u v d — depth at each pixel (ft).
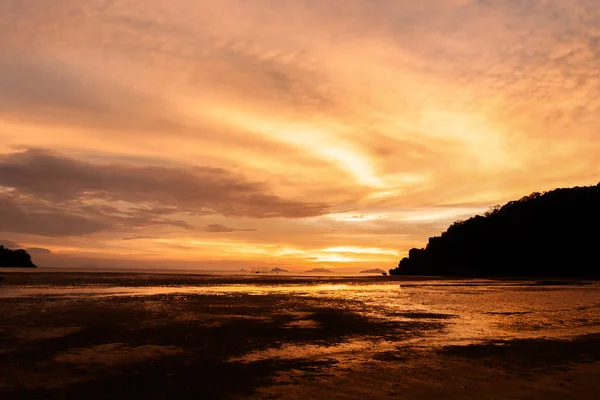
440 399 24.06
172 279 190.90
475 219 395.14
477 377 28.81
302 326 52.95
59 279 165.27
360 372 30.58
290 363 33.63
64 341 41.68
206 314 62.75
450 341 43.45
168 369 31.63
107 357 35.32
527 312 68.23
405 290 126.82
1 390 26.43
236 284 157.48
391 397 24.58
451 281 203.21
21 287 117.39
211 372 30.78
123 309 66.74
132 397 25.20
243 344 41.39
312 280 223.10
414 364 32.99
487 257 353.51
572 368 31.17
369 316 63.21
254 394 25.55
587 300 88.74
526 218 342.85
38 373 30.32
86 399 24.79
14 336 44.06
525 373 29.81
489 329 51.44
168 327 50.52
